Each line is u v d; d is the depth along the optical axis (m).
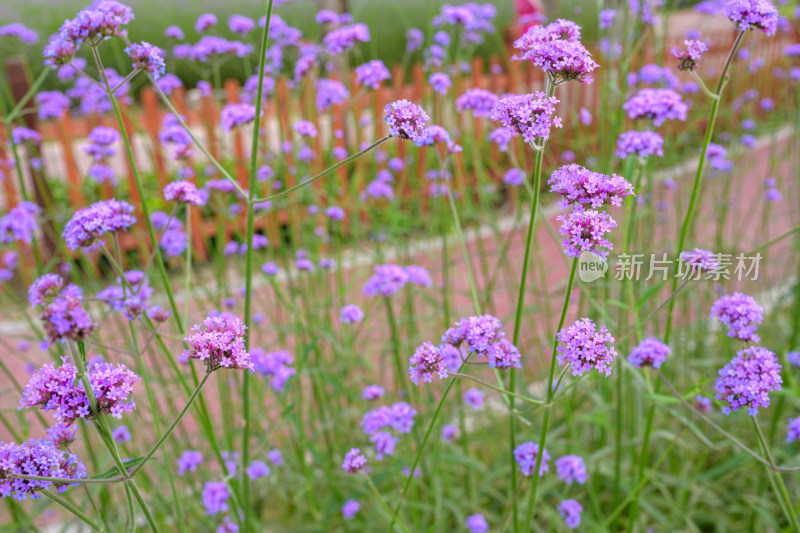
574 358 1.28
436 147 2.00
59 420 1.06
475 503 2.82
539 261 3.13
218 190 3.04
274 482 3.04
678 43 5.05
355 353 3.01
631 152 2.07
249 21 3.12
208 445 2.87
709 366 3.28
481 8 3.70
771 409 3.28
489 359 1.37
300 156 3.61
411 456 2.44
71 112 6.60
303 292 2.99
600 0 2.68
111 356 3.16
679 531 2.77
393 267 2.51
